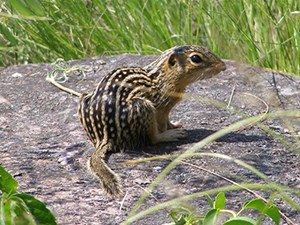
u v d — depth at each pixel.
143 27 12.22
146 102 7.90
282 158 7.71
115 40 12.25
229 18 11.76
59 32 12.37
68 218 6.60
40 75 10.57
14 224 5.06
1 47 10.28
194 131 8.45
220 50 11.65
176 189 7.05
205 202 6.79
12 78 10.51
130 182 7.23
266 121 8.73
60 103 9.56
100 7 12.27
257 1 11.60
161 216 6.57
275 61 11.48
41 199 6.94
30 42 12.39
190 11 12.01
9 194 5.08
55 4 12.29
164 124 8.20
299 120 8.64
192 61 7.97
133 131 7.91
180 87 8.05
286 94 9.55
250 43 11.47
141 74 8.08
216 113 9.00
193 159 7.66
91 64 10.88
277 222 5.52
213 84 9.91
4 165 7.70
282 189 5.92
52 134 8.62
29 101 9.67
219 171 7.39
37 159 7.87
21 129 8.80
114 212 6.70
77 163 7.75
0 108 9.46
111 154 7.88
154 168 7.53
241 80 10.00
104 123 7.90
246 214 6.60
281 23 11.42
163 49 12.09
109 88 7.98
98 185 7.23
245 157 7.70
